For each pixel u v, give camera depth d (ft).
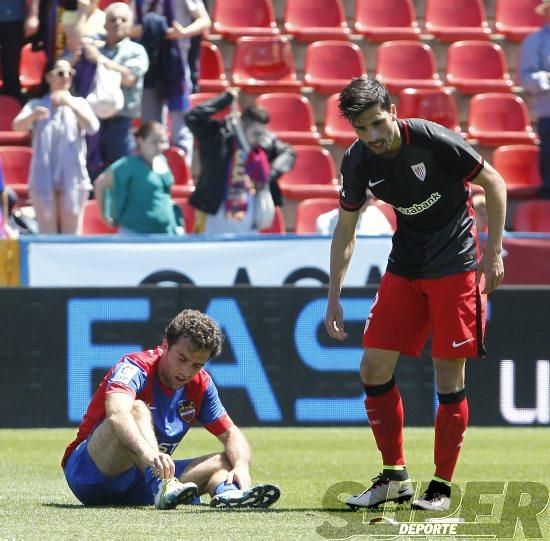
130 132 148.25
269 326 121.39
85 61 143.84
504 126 186.19
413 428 122.83
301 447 106.22
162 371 62.80
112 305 120.26
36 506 63.82
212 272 126.62
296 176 168.55
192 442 112.88
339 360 122.11
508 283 128.36
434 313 62.59
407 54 191.62
